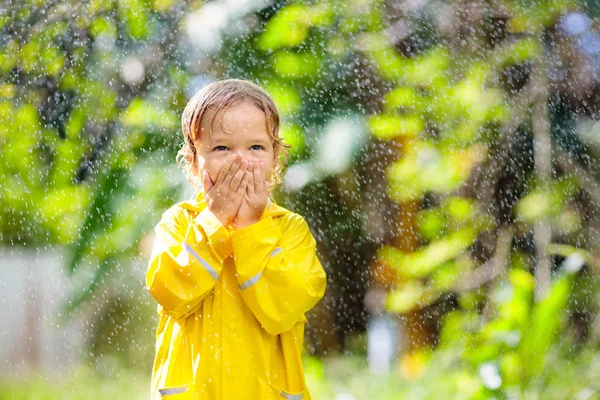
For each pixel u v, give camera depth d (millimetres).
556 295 5680
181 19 7207
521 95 7480
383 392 6469
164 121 7172
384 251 8094
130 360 8109
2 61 7137
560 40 7328
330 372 7426
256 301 3023
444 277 7852
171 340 3102
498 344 5594
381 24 7480
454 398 5719
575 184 7324
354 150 7328
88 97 7223
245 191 3127
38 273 8430
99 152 7277
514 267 7480
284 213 3270
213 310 3084
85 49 7172
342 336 8453
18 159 7367
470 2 7449
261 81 7227
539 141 7309
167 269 3043
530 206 7355
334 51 7383
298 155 6801
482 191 7680
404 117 7539
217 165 3117
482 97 7539
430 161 7707
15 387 7719
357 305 8398
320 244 8102
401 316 8039
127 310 8055
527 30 7355
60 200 7457
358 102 7434
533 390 5375
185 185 7094
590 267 6832
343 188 7766
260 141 3152
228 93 3145
